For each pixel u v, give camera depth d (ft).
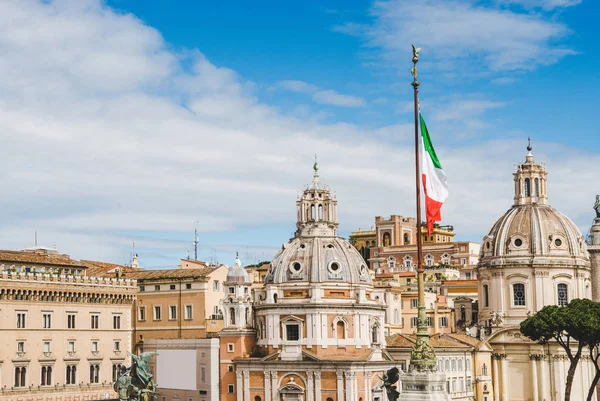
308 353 472.85
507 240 549.13
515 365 538.47
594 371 536.42
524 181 564.71
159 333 529.45
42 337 441.68
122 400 297.33
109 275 543.80
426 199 228.22
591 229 406.00
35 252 497.46
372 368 472.44
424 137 229.66
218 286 530.27
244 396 482.28
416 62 227.81
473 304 603.26
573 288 540.93
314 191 510.58
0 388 419.54
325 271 488.85
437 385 205.36
